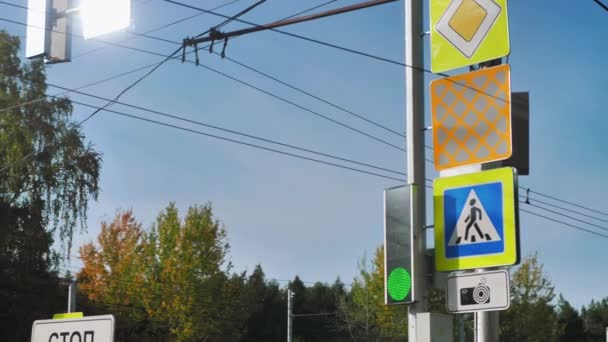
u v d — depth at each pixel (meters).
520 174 9.23
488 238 8.45
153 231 48.50
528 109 9.20
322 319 75.44
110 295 47.84
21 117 40.66
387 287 8.72
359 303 51.97
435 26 9.36
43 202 40.69
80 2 9.87
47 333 9.03
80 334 8.81
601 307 86.88
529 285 48.66
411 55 9.38
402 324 48.31
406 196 8.77
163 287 46.97
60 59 9.84
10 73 41.22
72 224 41.34
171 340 46.78
